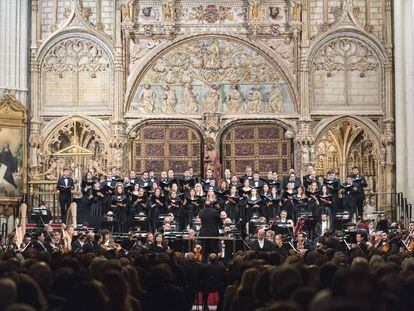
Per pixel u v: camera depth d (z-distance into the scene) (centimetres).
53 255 2702
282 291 1389
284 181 4622
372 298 1167
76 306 1387
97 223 4581
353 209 4600
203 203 4481
